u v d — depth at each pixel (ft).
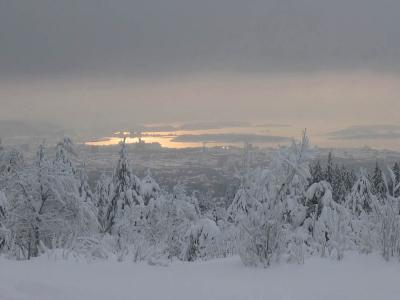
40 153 40.73
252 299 16.07
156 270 22.15
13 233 37.17
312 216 28.25
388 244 23.04
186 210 71.72
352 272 20.38
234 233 30.42
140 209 64.95
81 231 39.19
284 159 25.20
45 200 39.42
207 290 17.30
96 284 17.67
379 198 27.63
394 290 17.12
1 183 45.37
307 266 22.07
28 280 17.08
